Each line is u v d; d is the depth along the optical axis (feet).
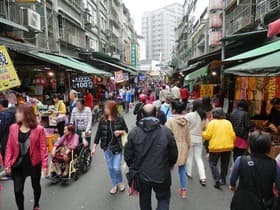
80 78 51.90
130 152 12.65
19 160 14.76
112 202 17.90
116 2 165.99
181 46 229.86
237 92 38.81
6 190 19.92
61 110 32.53
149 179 12.21
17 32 45.55
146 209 12.79
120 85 97.76
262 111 31.71
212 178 21.90
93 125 48.29
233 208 10.69
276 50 24.98
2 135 19.36
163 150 12.28
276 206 10.37
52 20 63.21
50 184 20.89
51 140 28.02
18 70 43.06
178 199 18.21
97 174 23.12
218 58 55.93
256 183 10.14
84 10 90.38
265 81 31.50
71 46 75.00
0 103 21.39
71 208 17.11
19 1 40.37
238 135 20.65
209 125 19.60
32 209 16.98
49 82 47.98
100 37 115.96
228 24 70.90
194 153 21.16
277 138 22.33
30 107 15.01
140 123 12.86
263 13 44.96
